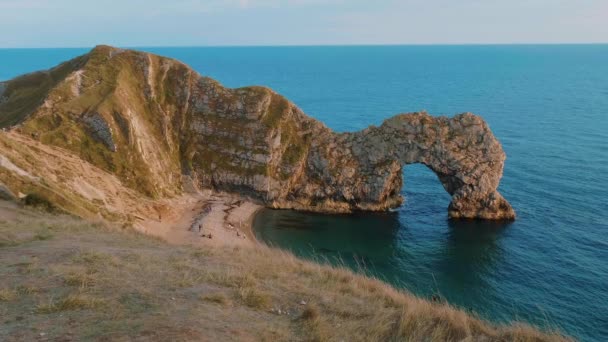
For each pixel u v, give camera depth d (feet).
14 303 44.96
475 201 311.06
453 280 220.23
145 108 373.40
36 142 270.46
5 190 157.07
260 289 58.49
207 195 354.95
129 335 38.04
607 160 396.57
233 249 92.58
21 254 64.75
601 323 175.63
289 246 269.85
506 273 222.69
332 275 73.10
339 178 345.31
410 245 268.62
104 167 300.61
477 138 324.19
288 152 361.30
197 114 386.93
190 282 56.70
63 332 38.29
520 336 51.01
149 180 318.24
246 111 377.09
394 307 59.06
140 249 79.77
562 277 214.07
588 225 270.87
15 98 375.66
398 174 346.74
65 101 323.98
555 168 380.58
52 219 122.93
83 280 51.67
